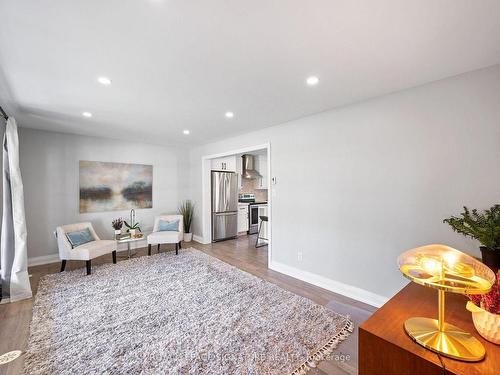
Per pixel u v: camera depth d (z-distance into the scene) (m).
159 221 4.83
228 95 2.46
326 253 3.00
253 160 7.36
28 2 1.18
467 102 1.97
